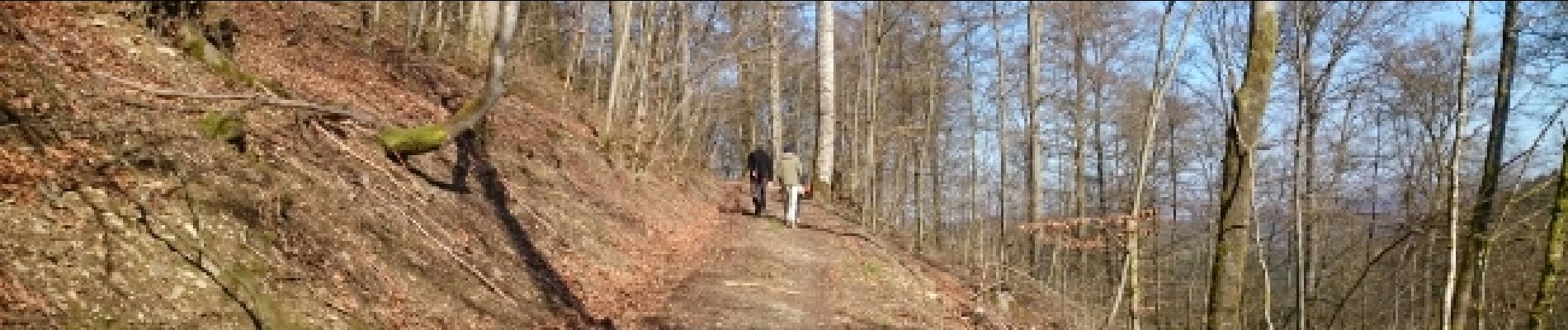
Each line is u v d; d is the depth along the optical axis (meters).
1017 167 27.53
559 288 8.80
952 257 18.56
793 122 37.66
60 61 7.14
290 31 13.77
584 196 12.80
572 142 15.41
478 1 19.45
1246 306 12.92
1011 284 13.59
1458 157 6.27
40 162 5.86
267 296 5.96
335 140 8.59
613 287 9.77
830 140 20.33
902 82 29.92
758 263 11.60
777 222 15.69
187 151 6.75
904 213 28.52
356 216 7.53
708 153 30.08
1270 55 5.93
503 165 11.50
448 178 9.73
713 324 8.72
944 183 29.95
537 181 11.98
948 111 31.02
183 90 7.76
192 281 5.65
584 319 8.28
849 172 26.61
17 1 7.87
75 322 4.88
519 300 8.04
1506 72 9.36
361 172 8.34
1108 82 26.56
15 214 5.28
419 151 8.56
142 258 5.57
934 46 27.39
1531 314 7.11
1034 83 18.77
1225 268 6.01
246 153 7.26
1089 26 25.58
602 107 23.06
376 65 14.18
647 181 16.66
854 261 12.77
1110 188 28.91
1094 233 8.38
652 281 10.43
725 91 29.05
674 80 26.19
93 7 8.55
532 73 21.00
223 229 6.23
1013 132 25.52
